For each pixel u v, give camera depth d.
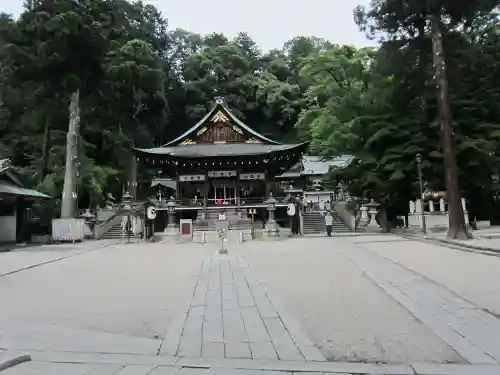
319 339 6.11
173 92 66.12
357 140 35.00
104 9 36.38
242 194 40.00
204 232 28.30
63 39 30.56
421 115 31.19
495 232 26.00
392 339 6.04
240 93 68.50
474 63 29.08
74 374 4.86
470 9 23.31
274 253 18.28
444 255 15.44
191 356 5.47
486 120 32.19
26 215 33.00
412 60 27.23
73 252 21.83
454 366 4.95
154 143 64.00
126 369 5.01
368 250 18.19
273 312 7.72
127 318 7.56
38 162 39.00
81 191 38.47
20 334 6.62
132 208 31.53
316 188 50.03
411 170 30.36
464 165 30.00
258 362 5.19
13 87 35.31
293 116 66.12
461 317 7.10
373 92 33.56
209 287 10.38
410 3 23.31
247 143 40.38
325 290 9.66
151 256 18.89
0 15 35.12
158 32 69.19
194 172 38.88
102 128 44.16
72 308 8.46
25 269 14.91
